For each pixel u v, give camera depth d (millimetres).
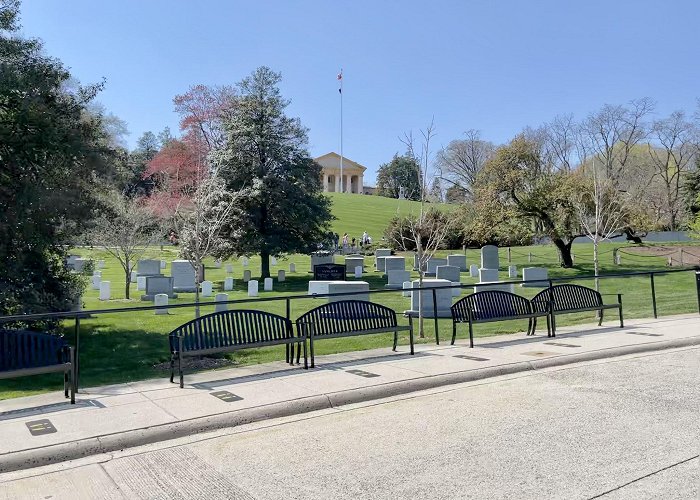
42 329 10953
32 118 10539
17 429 5707
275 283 28828
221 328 8188
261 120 30672
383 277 30797
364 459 4980
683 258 35156
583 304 11977
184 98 51219
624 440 5293
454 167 78812
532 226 34344
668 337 10703
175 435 5738
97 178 13680
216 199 22016
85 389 7480
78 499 4305
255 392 7043
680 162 66375
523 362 8656
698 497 4047
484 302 10523
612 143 64125
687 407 6332
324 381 7551
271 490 4387
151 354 10289
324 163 129000
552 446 5176
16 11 11359
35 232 11258
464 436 5520
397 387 7305
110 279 29000
